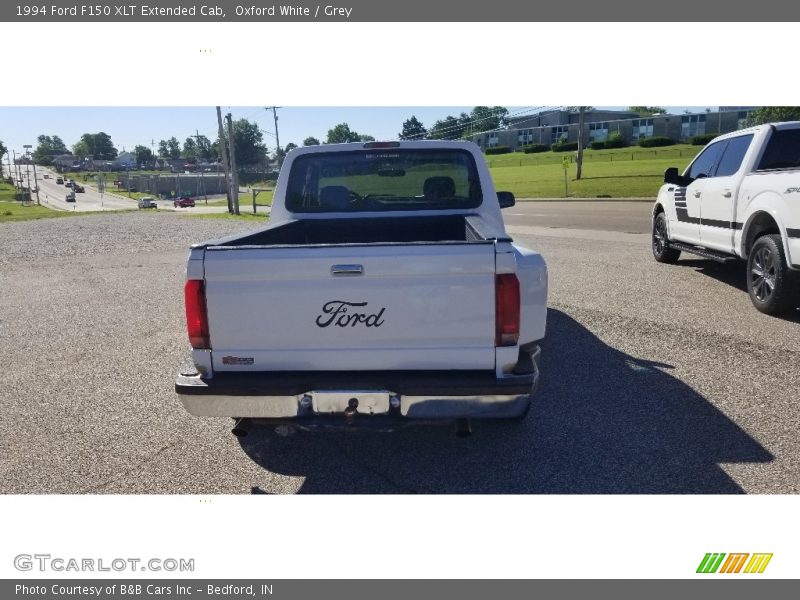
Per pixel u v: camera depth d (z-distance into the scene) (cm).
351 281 310
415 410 315
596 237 1473
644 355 551
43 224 2572
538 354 390
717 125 8375
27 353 620
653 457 375
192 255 314
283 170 512
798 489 341
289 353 318
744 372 504
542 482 354
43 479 368
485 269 306
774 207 647
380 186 512
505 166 8031
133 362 582
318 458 388
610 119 10438
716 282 855
